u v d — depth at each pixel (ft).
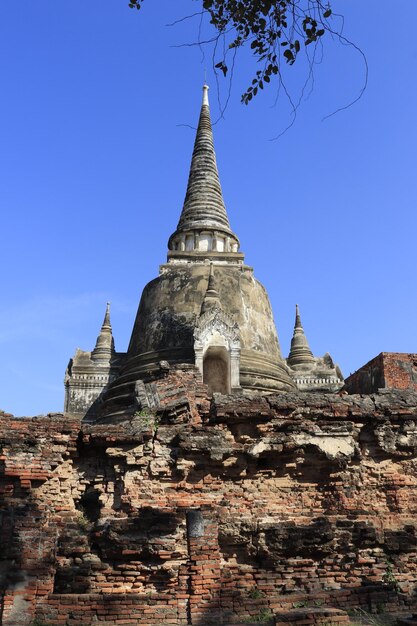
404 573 41.45
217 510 42.52
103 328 144.66
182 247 116.47
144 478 42.83
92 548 39.88
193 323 93.15
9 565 37.93
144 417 44.91
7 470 41.06
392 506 44.14
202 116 133.80
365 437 45.75
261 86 30.42
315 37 28.73
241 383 87.51
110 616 37.24
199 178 124.47
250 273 106.42
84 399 126.21
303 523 42.75
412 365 55.06
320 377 131.95
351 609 39.04
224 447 43.50
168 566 38.70
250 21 29.14
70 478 42.86
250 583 40.40
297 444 44.11
